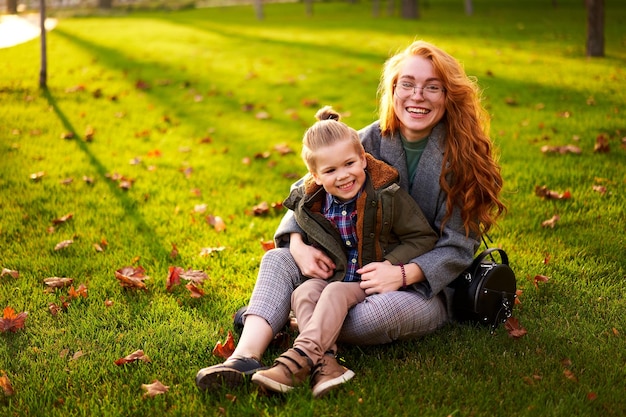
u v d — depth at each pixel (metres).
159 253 4.19
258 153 6.47
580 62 11.35
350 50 13.28
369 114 7.98
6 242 4.38
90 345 3.13
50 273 3.91
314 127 2.94
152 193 5.39
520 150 6.18
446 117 3.11
